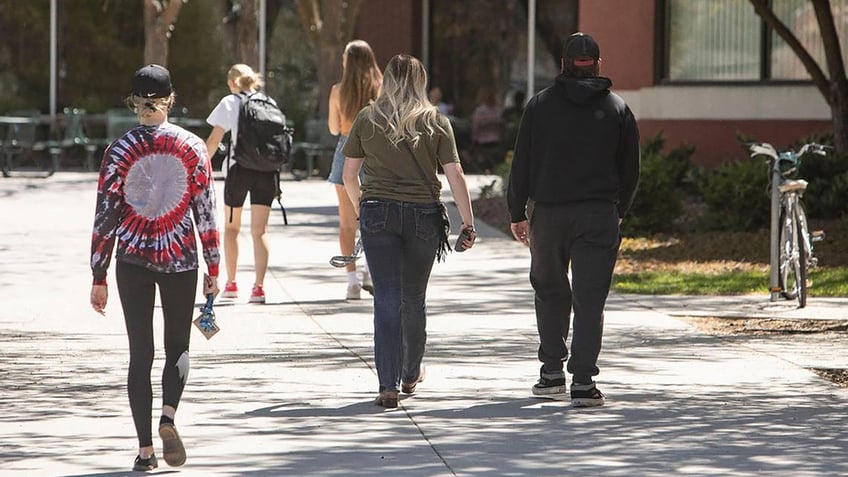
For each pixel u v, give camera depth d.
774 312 28.56
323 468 15.83
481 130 71.44
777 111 51.97
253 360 22.64
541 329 19.73
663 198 42.25
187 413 18.73
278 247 38.91
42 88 73.25
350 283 29.53
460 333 25.47
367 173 19.33
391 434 17.56
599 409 19.11
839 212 41.78
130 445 16.98
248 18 66.69
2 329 25.55
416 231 19.12
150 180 15.67
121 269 15.77
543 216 19.09
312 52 74.50
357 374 21.53
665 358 23.16
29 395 19.88
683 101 53.28
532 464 16.05
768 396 20.06
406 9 75.00
